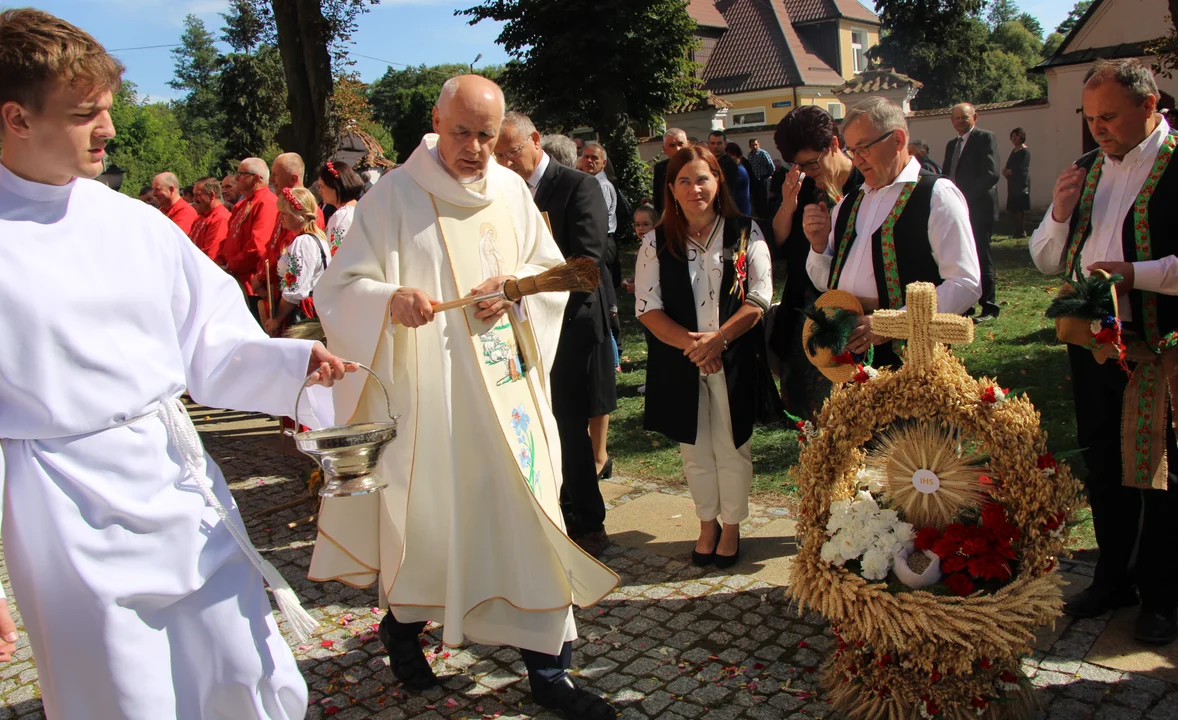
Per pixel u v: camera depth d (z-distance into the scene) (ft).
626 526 15.33
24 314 6.41
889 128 10.68
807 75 120.67
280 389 7.97
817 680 10.47
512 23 75.87
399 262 10.04
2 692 11.52
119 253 6.93
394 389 9.84
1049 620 8.70
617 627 11.99
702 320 12.70
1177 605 10.53
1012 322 27.63
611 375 14.94
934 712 9.05
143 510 6.81
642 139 84.38
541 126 75.61
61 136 6.41
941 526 9.40
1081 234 10.53
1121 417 10.35
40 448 6.60
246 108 161.89
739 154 37.93
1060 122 65.57
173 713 7.04
